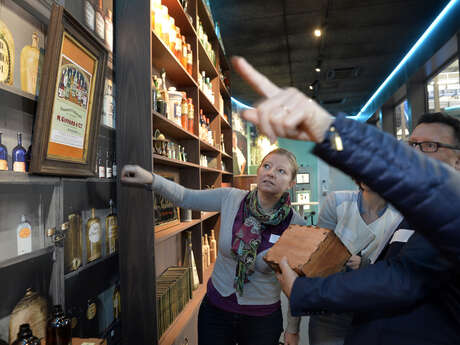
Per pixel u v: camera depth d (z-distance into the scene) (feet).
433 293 2.04
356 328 2.44
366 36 17.83
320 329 4.61
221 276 5.37
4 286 3.61
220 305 5.26
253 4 14.49
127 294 5.75
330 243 3.02
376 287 2.04
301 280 2.40
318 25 16.51
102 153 5.82
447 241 1.28
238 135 29.22
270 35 17.46
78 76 4.72
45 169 3.98
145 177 5.09
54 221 4.39
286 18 15.76
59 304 4.23
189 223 8.41
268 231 5.09
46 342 3.89
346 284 2.14
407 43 18.80
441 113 2.63
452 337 1.97
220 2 14.29
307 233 3.14
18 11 3.81
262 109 1.23
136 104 5.82
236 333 5.27
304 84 26.25
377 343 2.20
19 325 3.78
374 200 4.17
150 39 5.84
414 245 2.09
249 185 17.75
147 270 5.72
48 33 3.95
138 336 5.70
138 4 5.90
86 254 5.25
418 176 1.25
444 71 18.07
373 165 1.29
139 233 5.76
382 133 1.36
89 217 5.36
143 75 5.82
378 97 28.43
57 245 4.42
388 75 24.23
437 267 1.90
